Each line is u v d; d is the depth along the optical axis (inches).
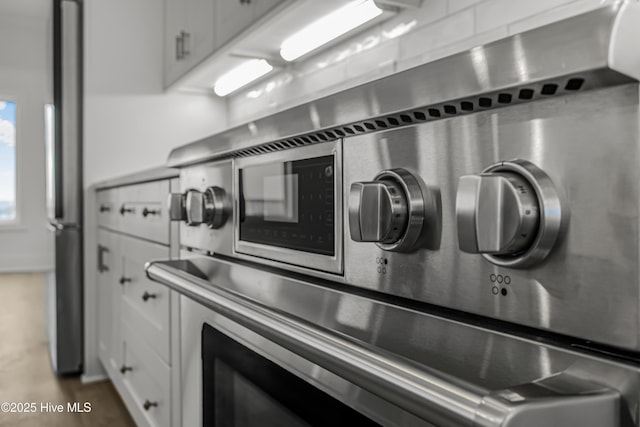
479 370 16.2
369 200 17.6
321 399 21.7
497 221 13.3
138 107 91.0
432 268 17.9
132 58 90.7
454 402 12.9
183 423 39.5
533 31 13.8
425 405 13.7
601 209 12.8
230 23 63.7
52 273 94.0
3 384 85.8
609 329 12.7
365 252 21.2
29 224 204.2
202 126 95.0
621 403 12.5
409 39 53.6
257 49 67.6
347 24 55.4
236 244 32.9
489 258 15.0
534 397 12.1
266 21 56.2
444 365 17.5
